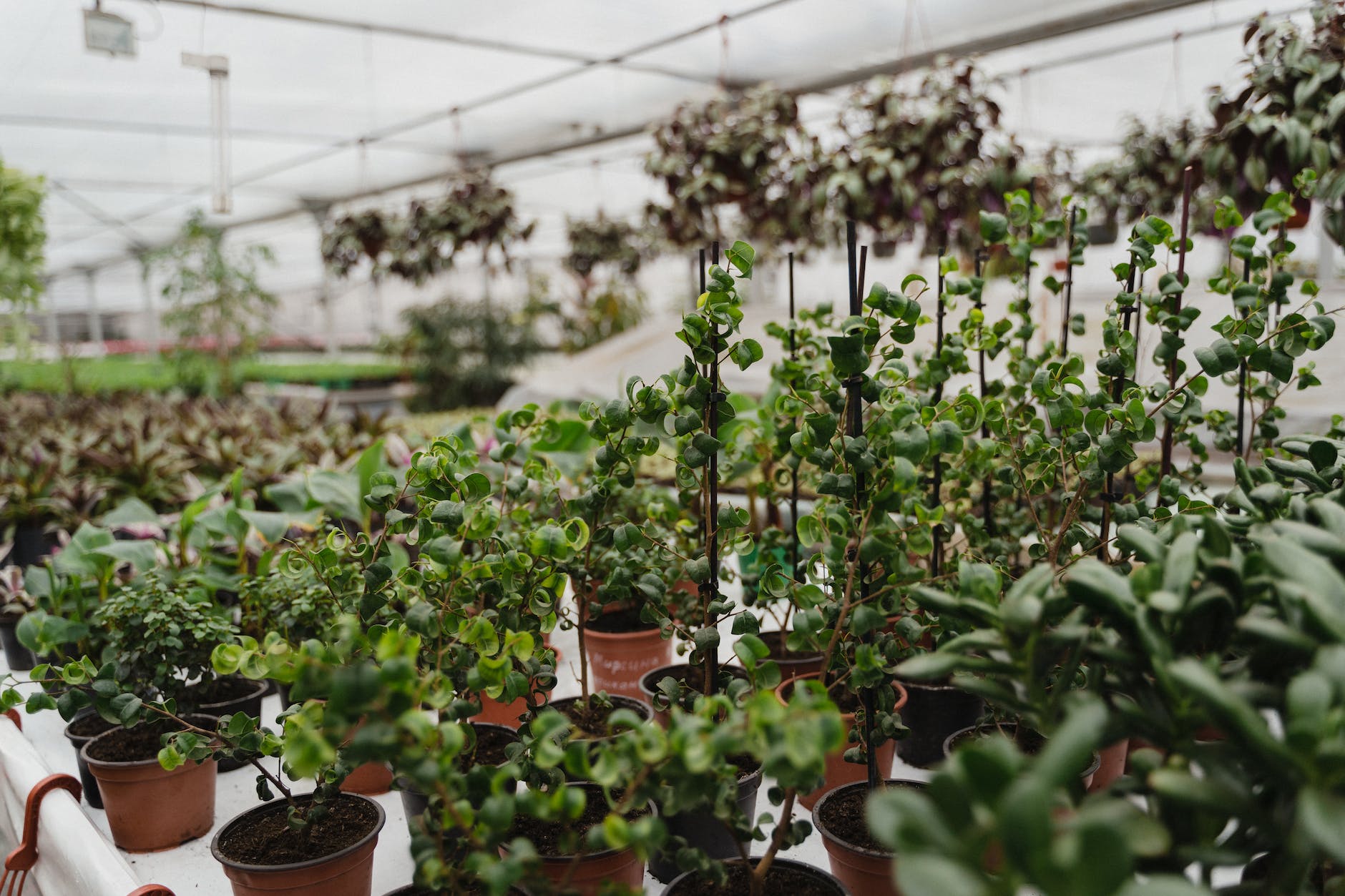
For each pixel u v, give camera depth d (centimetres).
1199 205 472
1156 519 156
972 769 68
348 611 167
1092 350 330
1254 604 96
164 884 164
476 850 122
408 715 95
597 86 693
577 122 805
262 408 591
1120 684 103
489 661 125
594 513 165
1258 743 73
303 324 2248
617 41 593
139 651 184
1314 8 271
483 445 351
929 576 182
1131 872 62
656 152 464
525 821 146
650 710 182
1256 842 89
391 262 638
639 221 1204
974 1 516
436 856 106
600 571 204
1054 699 98
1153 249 156
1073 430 153
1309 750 73
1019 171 270
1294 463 136
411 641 98
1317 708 73
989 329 186
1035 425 171
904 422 132
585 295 1046
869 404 155
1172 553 95
